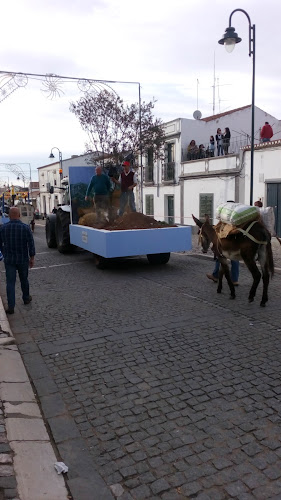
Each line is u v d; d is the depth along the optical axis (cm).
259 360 472
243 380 426
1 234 680
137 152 1833
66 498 273
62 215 1316
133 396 403
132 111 1750
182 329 581
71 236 1239
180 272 989
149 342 536
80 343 543
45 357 504
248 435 334
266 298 679
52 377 451
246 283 855
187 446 323
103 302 736
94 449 325
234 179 1836
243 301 716
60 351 520
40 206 5019
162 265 1088
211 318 626
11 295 681
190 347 516
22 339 567
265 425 347
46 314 677
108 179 1176
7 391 412
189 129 2262
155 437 337
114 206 1176
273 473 290
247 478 286
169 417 364
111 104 1720
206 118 2450
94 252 1034
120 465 305
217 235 729
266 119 2375
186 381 428
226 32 1090
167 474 294
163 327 591
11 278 684
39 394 414
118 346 527
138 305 708
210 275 864
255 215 677
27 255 707
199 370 452
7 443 326
